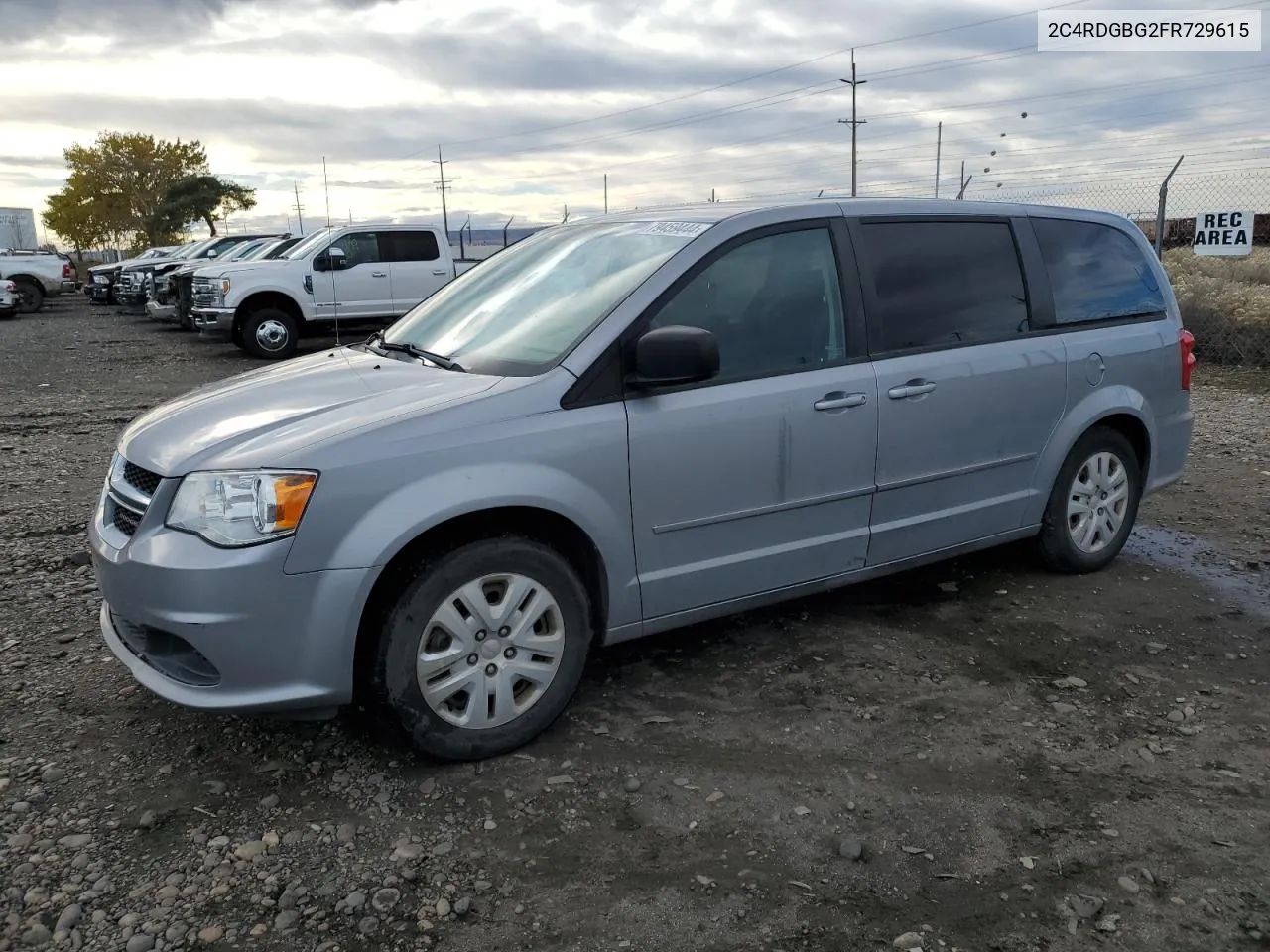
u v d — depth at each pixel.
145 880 2.68
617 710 3.61
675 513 3.52
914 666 3.96
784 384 3.71
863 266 4.01
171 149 66.44
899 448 4.04
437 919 2.54
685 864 2.76
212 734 3.44
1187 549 5.38
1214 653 4.10
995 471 4.43
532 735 3.34
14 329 20.88
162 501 3.02
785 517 3.80
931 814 2.98
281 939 2.46
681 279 3.55
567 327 3.54
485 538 3.17
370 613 3.07
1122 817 2.96
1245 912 2.55
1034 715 3.57
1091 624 4.37
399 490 3.00
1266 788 3.11
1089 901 2.58
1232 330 11.98
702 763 3.26
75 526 5.96
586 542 3.39
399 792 3.10
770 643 4.18
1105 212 5.04
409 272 15.57
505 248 4.70
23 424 9.48
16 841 2.83
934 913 2.55
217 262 17.31
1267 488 6.56
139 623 3.01
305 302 14.91
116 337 18.80
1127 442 4.95
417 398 3.26
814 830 2.90
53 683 3.82
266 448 2.99
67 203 66.62
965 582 4.86
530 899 2.61
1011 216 4.56
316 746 3.36
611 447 3.34
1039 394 4.48
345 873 2.71
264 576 2.87
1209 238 12.36
